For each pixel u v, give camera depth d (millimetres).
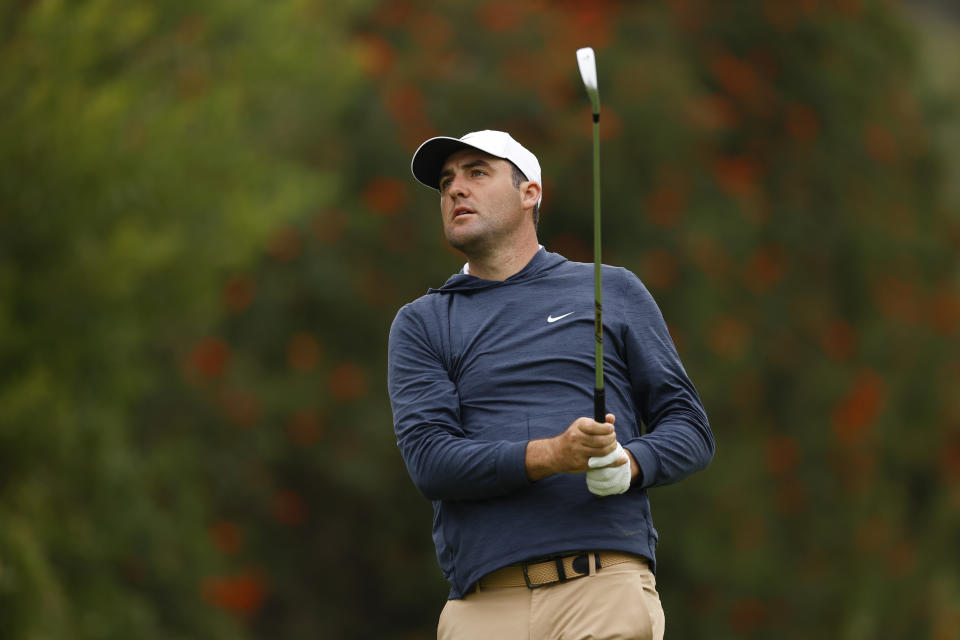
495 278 13648
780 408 48094
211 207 30953
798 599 45094
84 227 27641
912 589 48000
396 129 44094
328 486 44594
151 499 33281
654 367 13188
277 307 43281
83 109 27422
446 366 13289
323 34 37906
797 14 53000
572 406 12820
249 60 34688
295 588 44938
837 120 52781
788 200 51312
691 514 43625
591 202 44844
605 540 12438
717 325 45250
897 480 49938
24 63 27203
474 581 12641
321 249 43438
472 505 12750
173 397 40406
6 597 25234
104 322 28266
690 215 46125
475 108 44781
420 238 44344
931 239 54625
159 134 29500
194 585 34031
